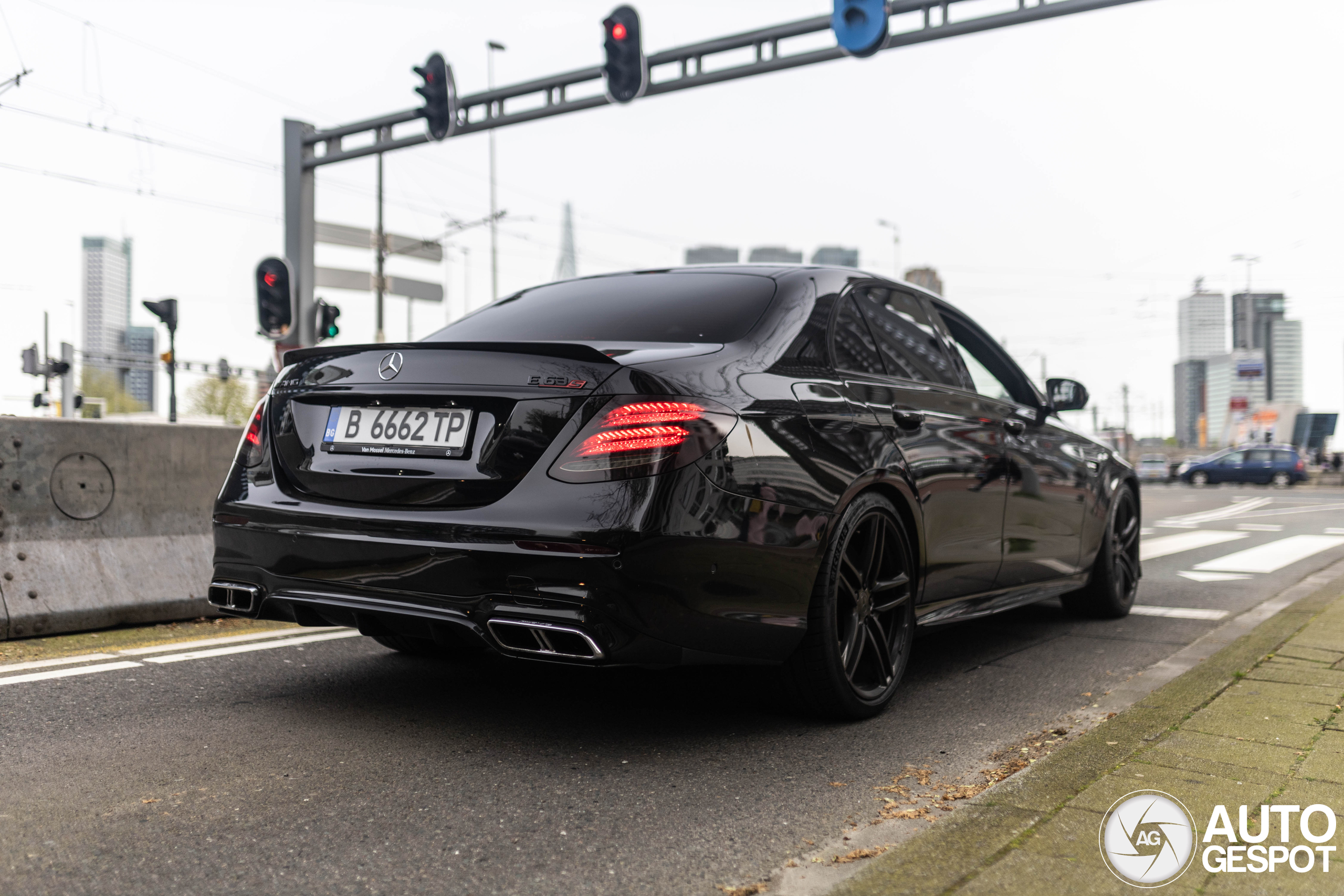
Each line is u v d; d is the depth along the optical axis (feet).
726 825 7.64
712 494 8.75
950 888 6.06
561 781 8.55
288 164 46.88
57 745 9.17
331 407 9.91
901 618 11.25
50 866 6.60
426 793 8.18
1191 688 11.12
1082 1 31.65
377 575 9.09
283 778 8.45
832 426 10.12
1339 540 35.24
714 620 8.84
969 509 12.34
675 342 10.17
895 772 9.04
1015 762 9.35
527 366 8.98
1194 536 36.78
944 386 12.72
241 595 10.11
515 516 8.54
